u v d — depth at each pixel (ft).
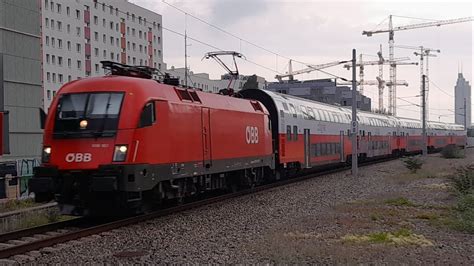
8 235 37.78
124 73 48.06
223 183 62.90
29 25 86.58
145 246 34.47
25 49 85.51
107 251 33.12
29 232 39.96
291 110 89.71
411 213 47.88
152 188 45.50
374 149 147.84
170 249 33.30
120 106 42.47
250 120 68.13
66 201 43.57
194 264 29.04
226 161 59.88
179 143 48.75
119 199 42.27
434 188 71.26
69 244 35.09
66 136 42.55
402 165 126.21
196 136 52.49
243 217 46.93
